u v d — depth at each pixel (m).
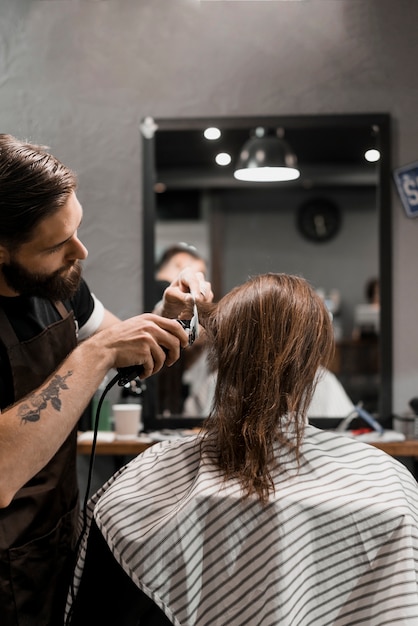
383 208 2.29
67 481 1.44
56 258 1.28
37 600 1.37
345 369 2.73
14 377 1.36
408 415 2.24
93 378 1.20
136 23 2.28
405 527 1.07
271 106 2.28
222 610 1.08
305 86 2.27
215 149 2.47
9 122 2.30
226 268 5.51
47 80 2.29
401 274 2.29
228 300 1.19
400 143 2.27
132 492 1.17
